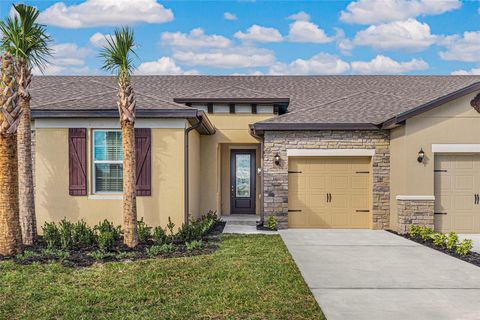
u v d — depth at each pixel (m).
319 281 8.47
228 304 6.92
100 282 8.09
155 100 14.30
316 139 15.63
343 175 15.88
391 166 15.44
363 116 15.95
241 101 17.94
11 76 10.07
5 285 7.88
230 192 19.86
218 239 12.95
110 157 13.81
